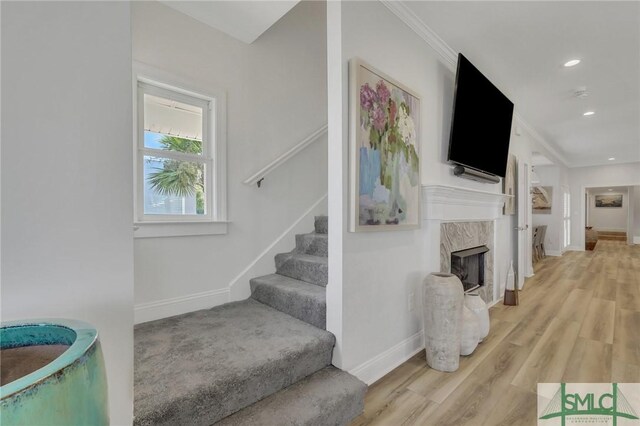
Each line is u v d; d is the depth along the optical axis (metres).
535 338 2.58
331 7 1.74
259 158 2.58
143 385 1.25
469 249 3.00
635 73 2.96
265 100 2.62
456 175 2.75
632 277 4.91
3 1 0.66
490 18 2.16
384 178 1.93
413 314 2.28
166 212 2.12
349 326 1.75
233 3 2.00
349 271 1.74
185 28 2.12
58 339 0.59
